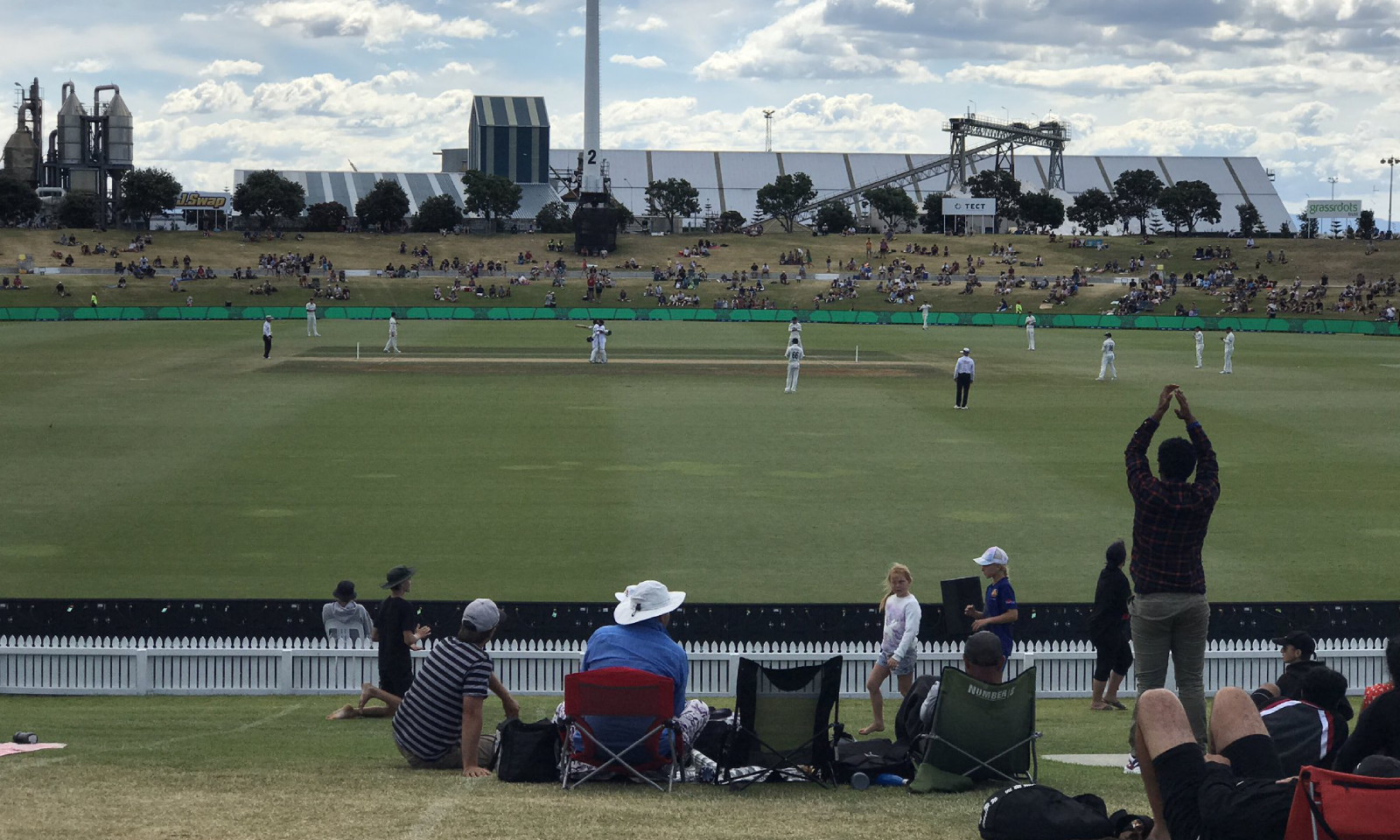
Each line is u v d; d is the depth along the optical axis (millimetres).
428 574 26859
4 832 8180
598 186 163625
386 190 180625
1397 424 50031
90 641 18656
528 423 48406
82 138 181375
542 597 25156
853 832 8688
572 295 137375
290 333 95812
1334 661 18828
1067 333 108312
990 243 176750
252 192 172000
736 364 73000
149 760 11391
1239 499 35500
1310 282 152500
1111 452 43000
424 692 11391
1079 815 8391
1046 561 28406
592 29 158875
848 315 122500
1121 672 17422
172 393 56156
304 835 8258
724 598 25203
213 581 26078
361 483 36500
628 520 32188
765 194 199125
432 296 135875
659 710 10602
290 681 18516
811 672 10906
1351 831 6539
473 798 9719
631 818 8977
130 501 33688
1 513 32188
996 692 10609
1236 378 68188
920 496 35406
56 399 53625
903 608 15078
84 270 142750
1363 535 31203
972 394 59344
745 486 36562
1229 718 8164
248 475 37438
